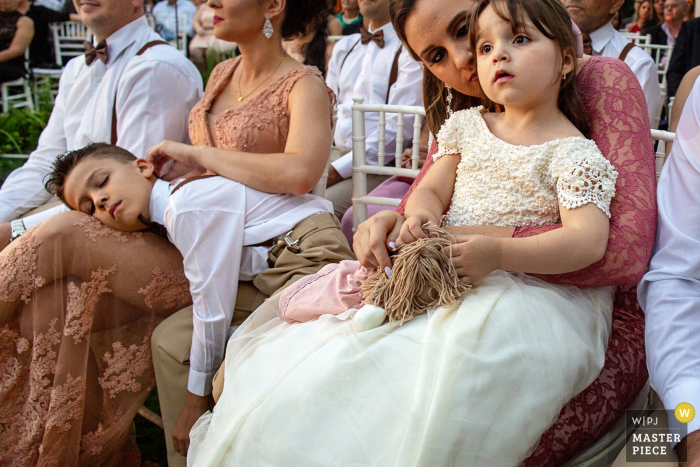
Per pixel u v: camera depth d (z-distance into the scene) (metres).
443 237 1.19
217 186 1.76
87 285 1.67
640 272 1.25
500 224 1.33
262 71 2.00
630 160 1.28
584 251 1.18
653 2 5.85
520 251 1.18
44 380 1.64
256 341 1.32
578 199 1.20
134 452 1.93
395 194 2.56
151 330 1.80
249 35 1.93
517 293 1.19
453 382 1.04
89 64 2.53
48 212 2.17
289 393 1.10
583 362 1.15
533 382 1.08
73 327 1.63
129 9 2.46
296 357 1.16
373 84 3.11
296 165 1.80
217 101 2.11
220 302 1.67
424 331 1.13
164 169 2.09
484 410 1.04
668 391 1.17
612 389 1.27
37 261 1.62
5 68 6.02
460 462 1.02
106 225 1.72
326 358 1.12
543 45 1.20
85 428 1.72
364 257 1.25
